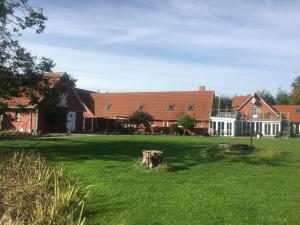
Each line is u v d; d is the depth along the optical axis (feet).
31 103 86.33
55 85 90.74
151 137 136.46
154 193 43.04
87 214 35.06
